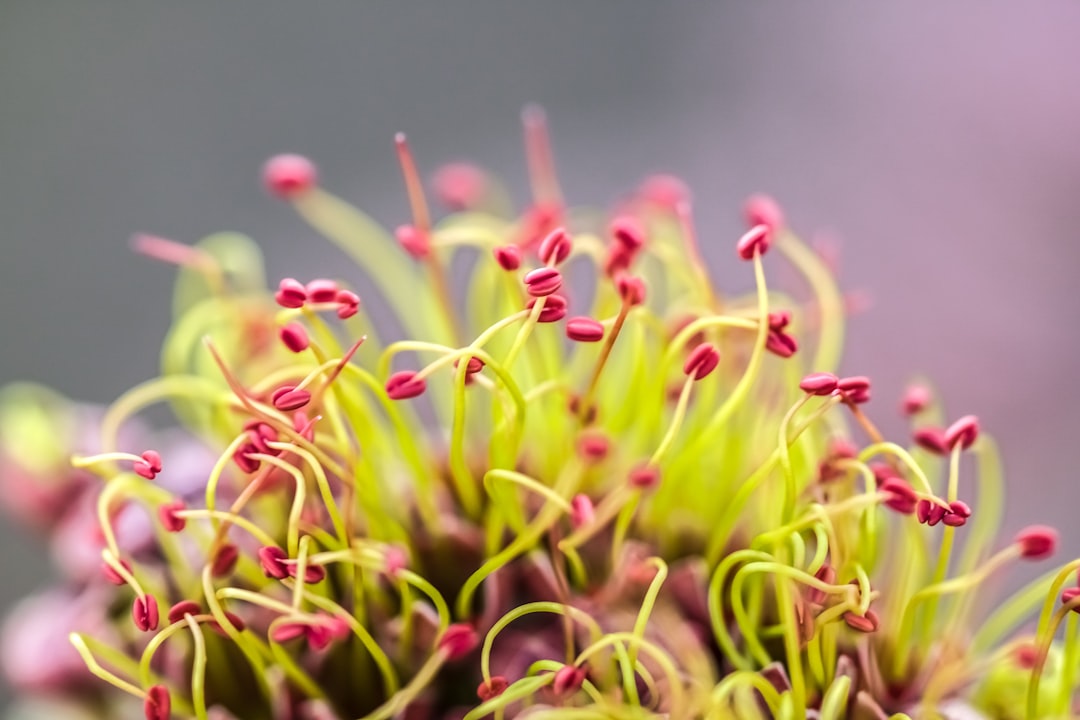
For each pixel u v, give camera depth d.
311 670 0.10
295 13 0.15
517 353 0.10
